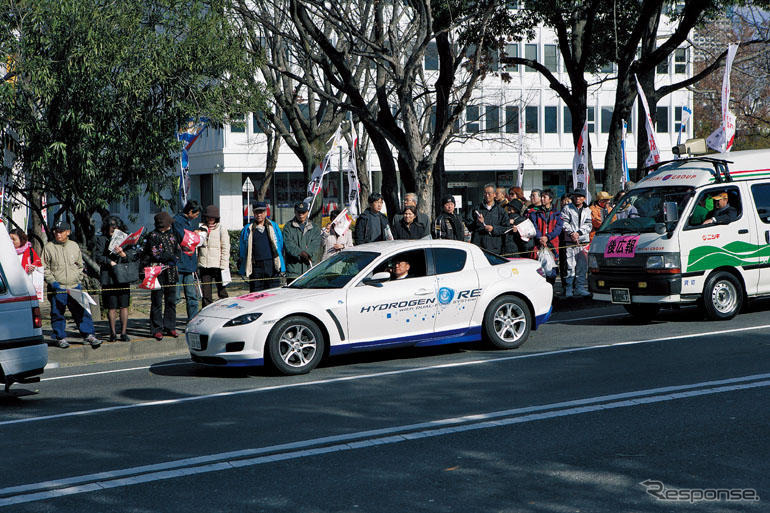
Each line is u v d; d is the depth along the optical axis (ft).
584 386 27.96
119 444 22.76
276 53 69.87
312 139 74.90
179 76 49.90
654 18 67.51
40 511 17.44
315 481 18.81
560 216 52.01
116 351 40.09
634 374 29.55
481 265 36.65
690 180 42.65
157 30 51.88
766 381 27.43
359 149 95.61
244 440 22.63
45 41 47.67
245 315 32.32
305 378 31.65
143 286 40.14
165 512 17.11
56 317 39.70
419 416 24.68
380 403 26.68
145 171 51.31
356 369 33.22
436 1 60.23
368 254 35.47
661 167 45.39
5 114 47.98
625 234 43.11
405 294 34.55
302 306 32.65
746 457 19.70
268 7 69.92
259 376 32.58
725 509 16.43
